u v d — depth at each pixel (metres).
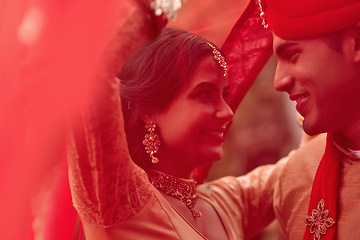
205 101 1.26
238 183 1.61
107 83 0.87
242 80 1.50
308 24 1.02
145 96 1.25
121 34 0.86
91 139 0.91
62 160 1.01
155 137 1.27
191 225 1.22
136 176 1.11
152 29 0.91
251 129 4.53
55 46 0.75
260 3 1.14
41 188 0.99
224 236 1.36
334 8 1.00
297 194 1.43
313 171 1.42
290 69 1.10
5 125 0.74
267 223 1.60
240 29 1.43
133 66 1.28
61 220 1.05
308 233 1.24
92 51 0.79
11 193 0.74
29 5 0.74
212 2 1.43
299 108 1.12
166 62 1.24
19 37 0.74
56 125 0.77
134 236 1.09
